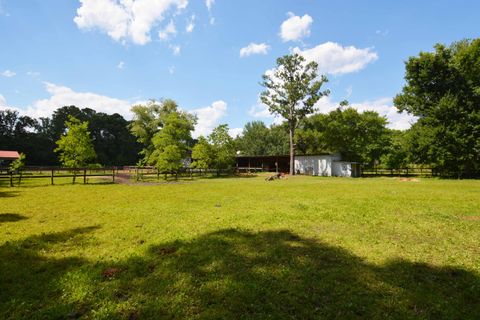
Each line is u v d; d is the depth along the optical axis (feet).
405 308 11.44
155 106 173.99
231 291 12.85
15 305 11.68
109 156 251.19
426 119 101.04
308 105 126.21
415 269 15.55
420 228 24.21
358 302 11.94
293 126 131.85
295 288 13.19
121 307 11.49
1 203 38.73
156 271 15.16
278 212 31.42
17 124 223.71
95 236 22.04
